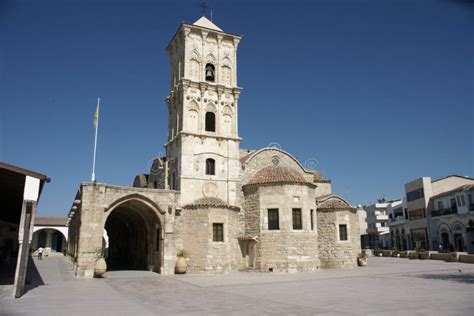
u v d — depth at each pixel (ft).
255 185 130.11
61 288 83.30
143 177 195.11
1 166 71.31
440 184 247.29
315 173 175.11
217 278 103.60
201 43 145.38
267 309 54.80
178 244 121.70
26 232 71.92
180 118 138.41
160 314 52.06
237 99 145.28
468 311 50.78
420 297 64.49
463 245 209.26
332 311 52.39
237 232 130.11
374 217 363.76
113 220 189.78
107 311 54.60
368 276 104.42
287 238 121.60
